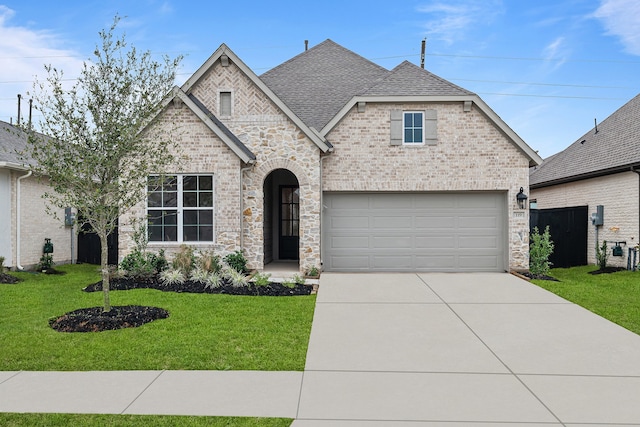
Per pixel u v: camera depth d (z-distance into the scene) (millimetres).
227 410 5004
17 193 14906
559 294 11125
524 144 14344
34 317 8750
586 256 17969
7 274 13438
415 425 4680
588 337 7805
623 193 15961
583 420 4805
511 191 14516
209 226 13375
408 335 7895
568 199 19922
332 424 4691
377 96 14445
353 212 14836
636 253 15156
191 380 5863
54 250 16781
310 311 9336
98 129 8289
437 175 14633
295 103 16453
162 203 13383
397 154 14656
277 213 16875
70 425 4637
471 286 12039
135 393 5445
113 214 8734
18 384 5719
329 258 14859
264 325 8266
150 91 8734
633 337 7793
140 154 9836
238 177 13227
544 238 14250
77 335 7598
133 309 9031
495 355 6918
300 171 13875
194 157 13242
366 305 10000
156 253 13242
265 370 6246
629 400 5328
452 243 14773
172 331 7824
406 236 14812
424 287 11906
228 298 10289
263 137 13930
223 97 14172
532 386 5746
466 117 14609
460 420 4793
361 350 7102
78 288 11750
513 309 9695
